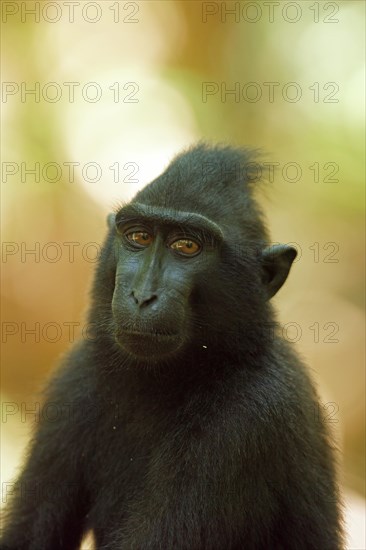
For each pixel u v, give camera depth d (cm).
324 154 3206
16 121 3139
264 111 3203
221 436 1148
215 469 1138
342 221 3234
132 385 1212
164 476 1159
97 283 1231
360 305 3181
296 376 1245
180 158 1263
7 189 3091
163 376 1195
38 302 3016
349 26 3178
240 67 3188
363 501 2528
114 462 1245
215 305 1176
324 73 3195
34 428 1352
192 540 1124
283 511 1204
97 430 1268
